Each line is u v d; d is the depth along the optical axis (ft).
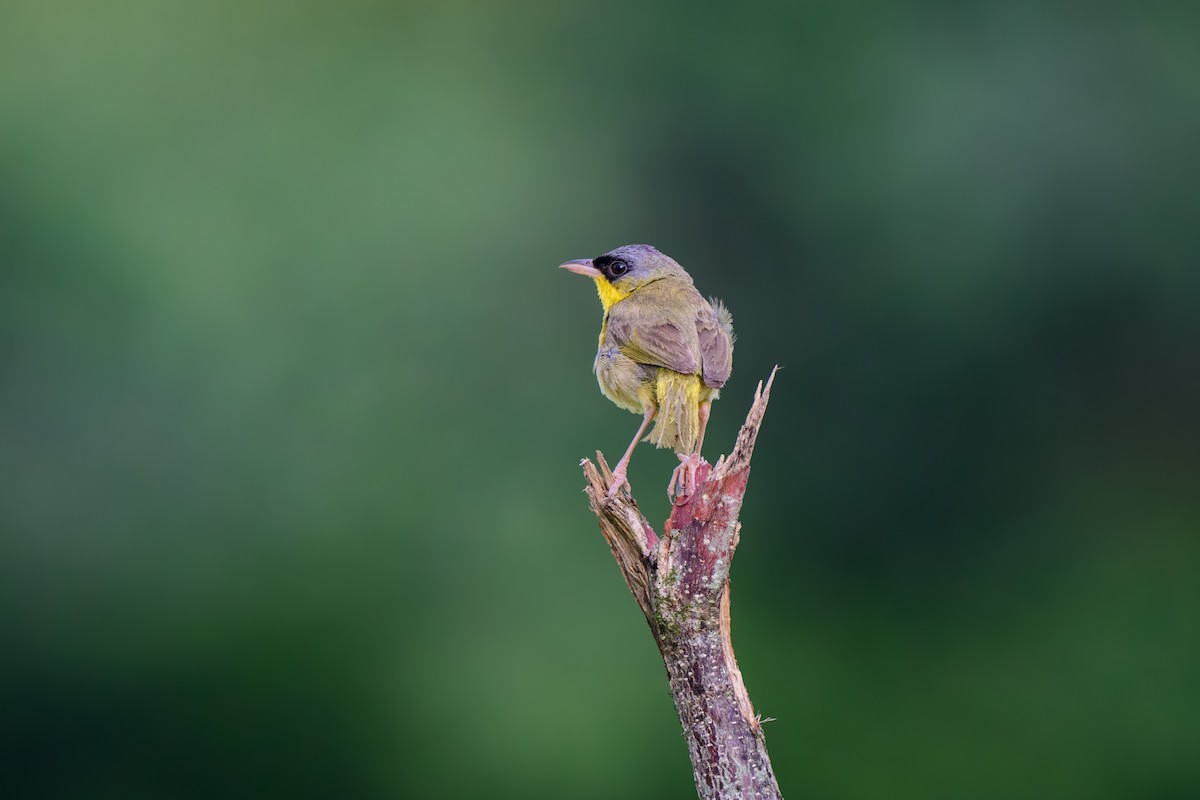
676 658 17.53
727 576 17.52
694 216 57.72
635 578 18.42
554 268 54.65
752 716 17.39
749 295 56.54
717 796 17.11
